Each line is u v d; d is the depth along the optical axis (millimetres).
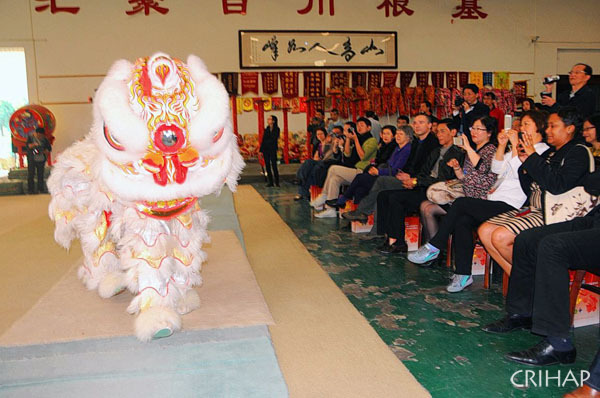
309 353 2420
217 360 2236
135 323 2303
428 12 11234
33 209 7406
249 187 9000
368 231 5285
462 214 3430
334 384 2139
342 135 7105
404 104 11195
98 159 2309
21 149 9852
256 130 11062
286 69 10984
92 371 2154
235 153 2523
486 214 3334
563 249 2312
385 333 2766
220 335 2404
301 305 3037
